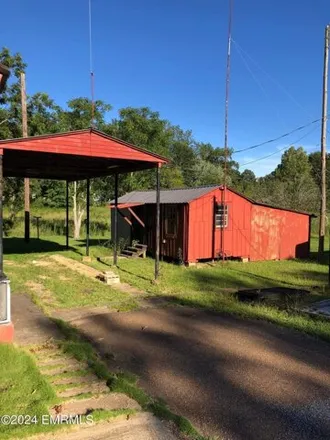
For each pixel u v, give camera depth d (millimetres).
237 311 8164
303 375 5129
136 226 18000
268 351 5984
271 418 4059
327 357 5781
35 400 4090
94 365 5168
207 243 15117
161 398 4430
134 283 10773
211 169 50938
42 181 32031
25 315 7422
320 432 3822
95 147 9859
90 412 3969
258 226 16547
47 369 5039
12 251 17297
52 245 19703
